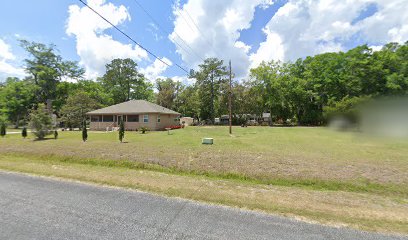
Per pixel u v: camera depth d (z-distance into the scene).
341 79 29.81
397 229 2.85
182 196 4.06
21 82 32.28
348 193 4.59
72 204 3.62
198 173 6.29
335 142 12.09
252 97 42.00
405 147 9.95
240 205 3.65
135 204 3.64
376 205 3.78
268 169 6.16
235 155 7.95
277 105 38.19
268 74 38.31
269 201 3.86
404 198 4.32
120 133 12.38
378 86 25.48
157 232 2.71
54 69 35.22
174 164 6.92
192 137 15.35
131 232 2.70
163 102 45.59
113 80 43.03
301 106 37.00
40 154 8.65
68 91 36.59
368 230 2.82
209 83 42.81
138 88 46.25
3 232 2.68
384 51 26.81
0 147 10.27
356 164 6.52
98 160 7.68
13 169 6.11
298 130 23.45
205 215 3.24
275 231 2.75
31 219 3.05
